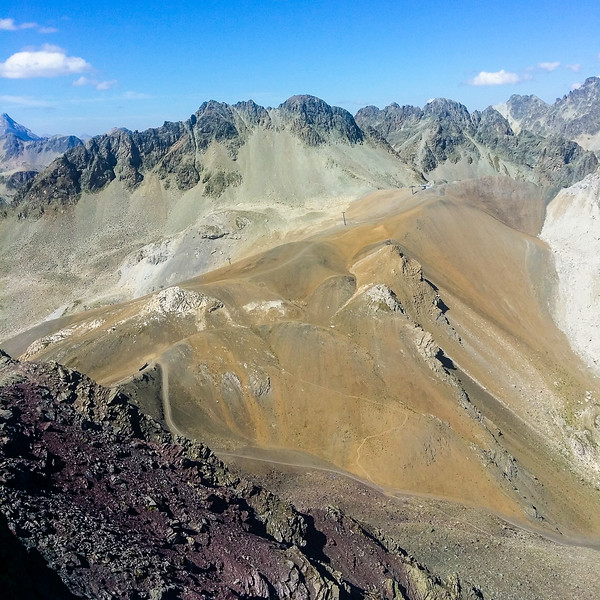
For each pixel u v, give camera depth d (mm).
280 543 33594
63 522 23812
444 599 39062
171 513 30031
